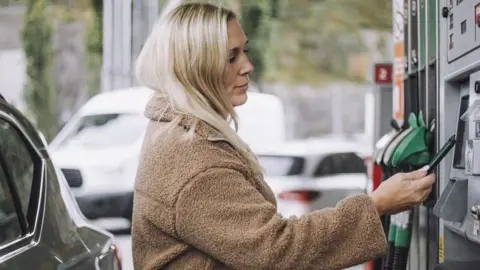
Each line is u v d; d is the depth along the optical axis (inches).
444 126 110.4
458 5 102.7
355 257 75.4
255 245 73.3
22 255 84.7
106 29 427.8
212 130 78.0
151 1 443.2
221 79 80.8
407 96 145.7
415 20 137.6
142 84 84.0
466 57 98.3
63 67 645.3
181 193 74.4
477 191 94.0
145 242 79.2
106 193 325.7
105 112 356.2
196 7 81.9
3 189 87.0
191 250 77.4
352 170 339.3
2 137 90.7
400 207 80.4
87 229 104.5
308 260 74.2
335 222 75.2
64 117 641.0
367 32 881.5
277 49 832.9
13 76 641.0
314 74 908.6
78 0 645.3
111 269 105.1
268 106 434.9
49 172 101.1
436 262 118.6
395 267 126.2
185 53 79.5
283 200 313.6
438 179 112.6
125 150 331.3
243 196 75.1
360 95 1019.9
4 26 640.4
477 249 107.0
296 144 377.7
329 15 869.8
